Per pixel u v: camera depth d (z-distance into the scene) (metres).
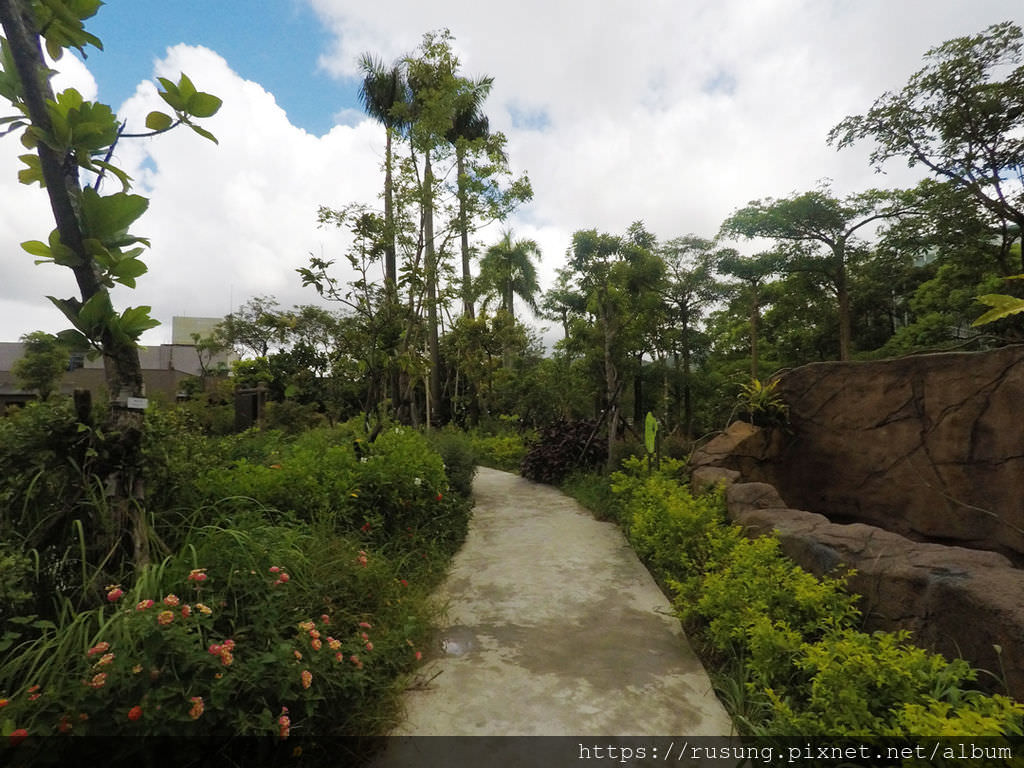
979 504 5.62
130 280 2.63
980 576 2.53
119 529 2.62
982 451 5.64
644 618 3.96
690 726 2.61
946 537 5.84
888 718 2.09
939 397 6.03
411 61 8.40
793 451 7.18
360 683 2.45
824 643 2.56
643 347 12.45
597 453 10.38
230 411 11.73
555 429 11.48
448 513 6.23
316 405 13.85
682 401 20.55
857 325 23.52
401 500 5.38
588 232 10.59
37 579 2.40
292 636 2.60
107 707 1.76
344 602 3.32
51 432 2.62
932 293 17.98
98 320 2.50
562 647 3.48
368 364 7.26
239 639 2.31
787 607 3.06
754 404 7.18
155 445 3.05
